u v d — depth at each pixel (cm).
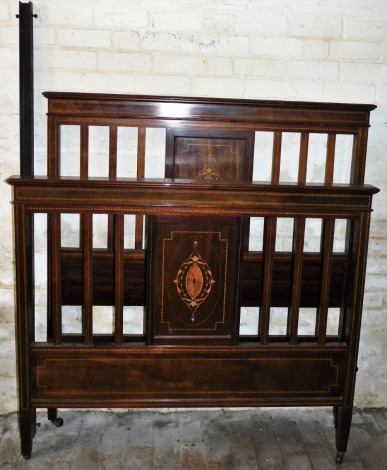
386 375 275
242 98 247
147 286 214
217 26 241
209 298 218
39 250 254
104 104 235
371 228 262
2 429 254
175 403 225
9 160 245
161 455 236
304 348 224
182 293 216
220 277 216
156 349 219
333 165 248
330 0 242
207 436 252
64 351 217
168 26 240
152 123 238
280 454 240
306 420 267
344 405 230
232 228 212
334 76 248
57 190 203
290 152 253
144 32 240
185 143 242
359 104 239
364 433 258
